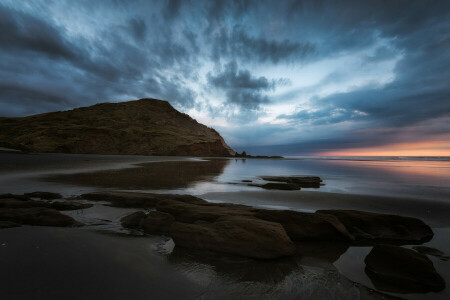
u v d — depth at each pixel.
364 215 7.12
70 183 13.74
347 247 5.70
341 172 28.52
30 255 4.38
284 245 5.05
